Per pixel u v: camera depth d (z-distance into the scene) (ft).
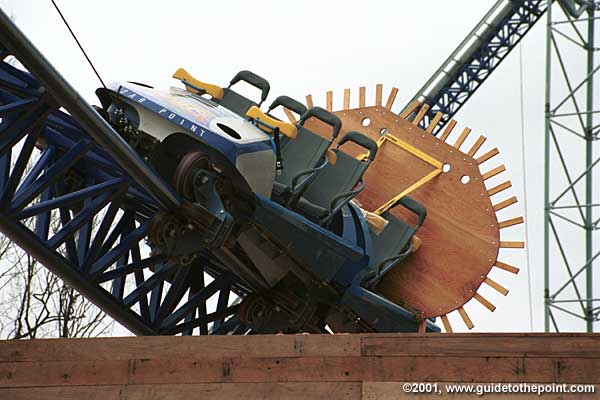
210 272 73.46
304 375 43.75
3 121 52.47
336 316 72.28
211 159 59.72
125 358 44.55
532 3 155.22
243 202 61.67
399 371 43.42
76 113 52.11
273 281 68.03
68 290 75.51
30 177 57.57
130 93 60.18
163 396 44.09
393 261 76.07
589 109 128.98
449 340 43.39
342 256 67.21
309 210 66.39
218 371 44.09
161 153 59.62
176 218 59.16
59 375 44.65
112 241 63.82
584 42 130.62
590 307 119.96
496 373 42.96
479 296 78.43
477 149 80.64
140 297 65.05
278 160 63.82
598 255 120.78
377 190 81.00
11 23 47.29
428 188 80.53
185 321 70.44
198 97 65.00
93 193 58.18
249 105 70.03
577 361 42.68
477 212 79.51
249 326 69.87
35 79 52.70
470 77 156.87
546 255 121.39
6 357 44.86
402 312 75.20
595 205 121.08
